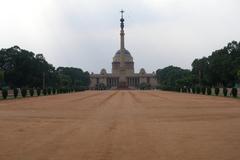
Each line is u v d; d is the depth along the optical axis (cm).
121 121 4291
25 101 8806
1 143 2812
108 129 3581
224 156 2359
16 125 3891
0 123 4072
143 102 8344
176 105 7162
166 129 3578
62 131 3444
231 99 9625
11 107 6588
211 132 3366
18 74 19512
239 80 17112
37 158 2311
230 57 18550
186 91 18375
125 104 7575
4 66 19650
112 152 2484
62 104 7538
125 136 3150
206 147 2652
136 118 4644
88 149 2584
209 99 9706
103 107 6656
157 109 6147
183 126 3803
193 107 6569
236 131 3422
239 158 2305
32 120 4394
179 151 2514
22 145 2731
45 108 6359
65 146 2694
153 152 2484
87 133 3319
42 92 15025
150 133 3322
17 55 19675
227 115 4972
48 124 3988
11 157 2338
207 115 4997
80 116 4906
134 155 2394
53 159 2284
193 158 2306
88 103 7950
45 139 2994
